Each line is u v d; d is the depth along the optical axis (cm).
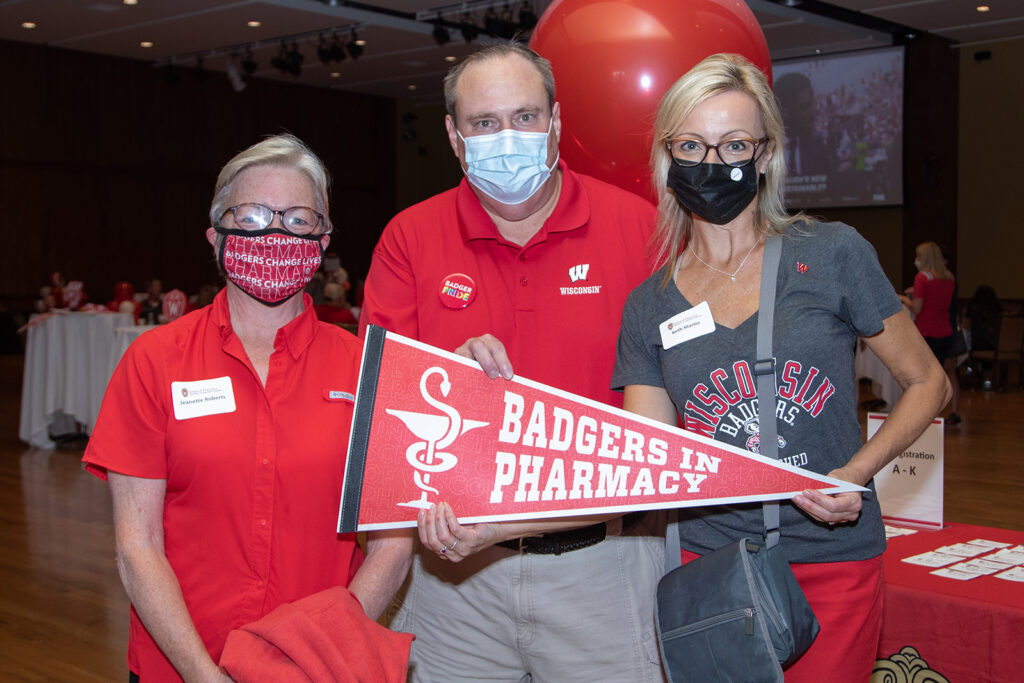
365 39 1271
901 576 200
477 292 174
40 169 1395
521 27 1067
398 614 185
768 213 156
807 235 152
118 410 131
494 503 138
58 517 516
